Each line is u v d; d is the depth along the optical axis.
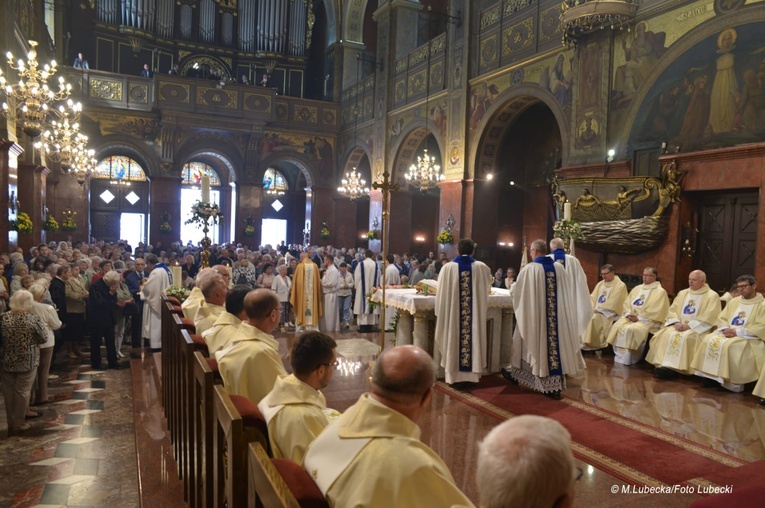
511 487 1.11
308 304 10.45
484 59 15.62
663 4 9.94
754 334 6.91
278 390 2.64
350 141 24.30
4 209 11.41
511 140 17.44
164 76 21.80
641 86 10.41
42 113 9.22
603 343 9.10
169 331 5.36
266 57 26.23
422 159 17.53
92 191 23.94
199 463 3.29
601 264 10.92
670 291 9.61
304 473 1.94
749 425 5.66
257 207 24.39
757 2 8.36
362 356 8.71
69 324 8.66
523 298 6.54
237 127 23.22
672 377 7.69
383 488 1.73
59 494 4.24
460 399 6.42
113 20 23.66
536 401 6.38
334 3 25.23
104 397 6.84
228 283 7.00
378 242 21.14
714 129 9.04
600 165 11.13
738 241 9.02
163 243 22.78
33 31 16.36
